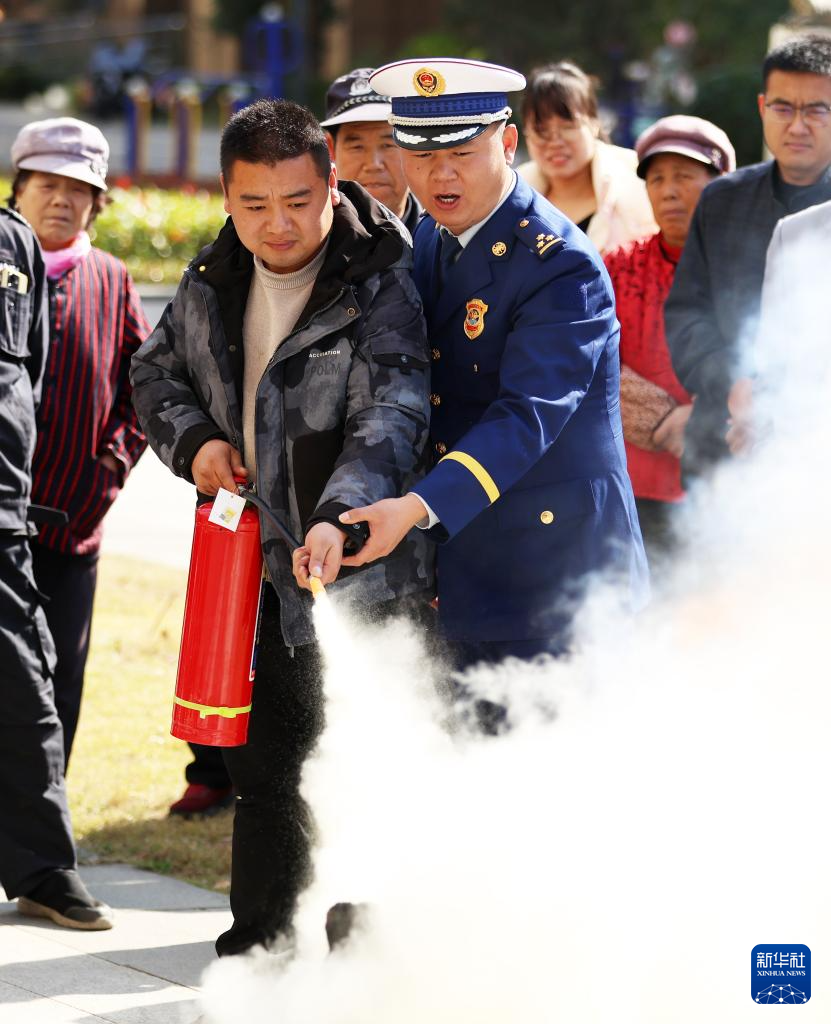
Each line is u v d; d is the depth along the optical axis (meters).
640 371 11.18
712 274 10.38
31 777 8.99
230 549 7.24
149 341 7.84
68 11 81.81
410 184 7.38
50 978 8.29
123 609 15.98
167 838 10.70
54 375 9.89
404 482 7.51
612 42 60.31
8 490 8.80
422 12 71.19
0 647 8.84
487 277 7.37
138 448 10.43
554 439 7.15
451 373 7.56
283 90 59.84
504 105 7.27
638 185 11.98
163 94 62.94
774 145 10.03
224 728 7.30
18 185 10.25
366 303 7.32
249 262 7.54
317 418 7.36
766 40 57.88
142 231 32.81
